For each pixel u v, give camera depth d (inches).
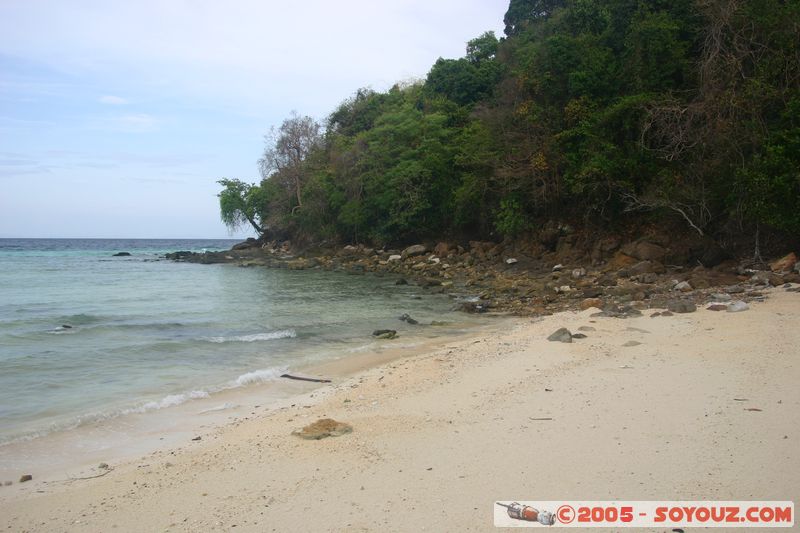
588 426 305.4
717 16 1013.2
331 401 402.3
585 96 1268.5
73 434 355.9
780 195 831.1
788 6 936.3
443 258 1622.8
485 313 852.0
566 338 541.0
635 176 1149.7
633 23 1225.4
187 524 223.1
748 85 919.7
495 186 1535.4
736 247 1032.8
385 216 1955.0
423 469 261.7
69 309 955.3
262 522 220.1
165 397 437.1
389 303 1003.9
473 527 206.4
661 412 319.0
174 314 890.1
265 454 295.0
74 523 230.8
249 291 1240.2
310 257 2178.9
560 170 1322.6
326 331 733.9
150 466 293.3
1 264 2271.2
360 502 231.9
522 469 254.8
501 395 379.6
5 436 351.6
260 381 485.1
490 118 1509.6
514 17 2581.2
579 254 1278.3
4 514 241.8
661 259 1070.4
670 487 229.3
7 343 654.5
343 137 2388.0
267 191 2701.8
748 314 582.6
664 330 554.9
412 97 2429.9
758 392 341.7
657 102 1077.1
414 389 415.8
